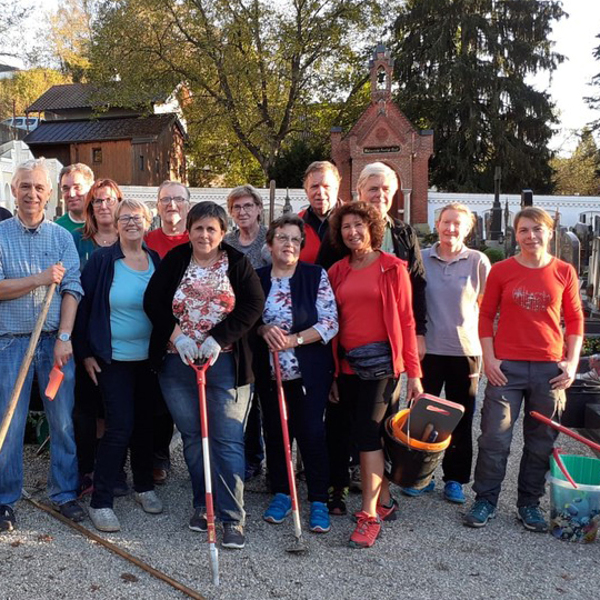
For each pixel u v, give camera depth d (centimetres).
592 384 530
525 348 370
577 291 377
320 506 367
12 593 295
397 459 355
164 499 404
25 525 362
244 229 466
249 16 2564
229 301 338
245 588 303
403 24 3219
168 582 304
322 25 2631
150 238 466
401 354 354
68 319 362
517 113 3156
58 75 4569
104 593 296
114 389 364
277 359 355
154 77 2695
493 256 1310
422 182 2350
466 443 410
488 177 3102
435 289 409
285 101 2845
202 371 332
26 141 2995
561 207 2359
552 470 369
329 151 2928
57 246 367
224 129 2775
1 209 441
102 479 362
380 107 2333
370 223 359
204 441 322
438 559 333
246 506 398
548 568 326
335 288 372
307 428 367
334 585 306
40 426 475
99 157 2969
